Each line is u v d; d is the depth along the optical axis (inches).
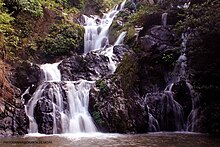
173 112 522.3
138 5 843.4
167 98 529.0
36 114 476.4
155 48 574.9
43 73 568.1
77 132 477.1
